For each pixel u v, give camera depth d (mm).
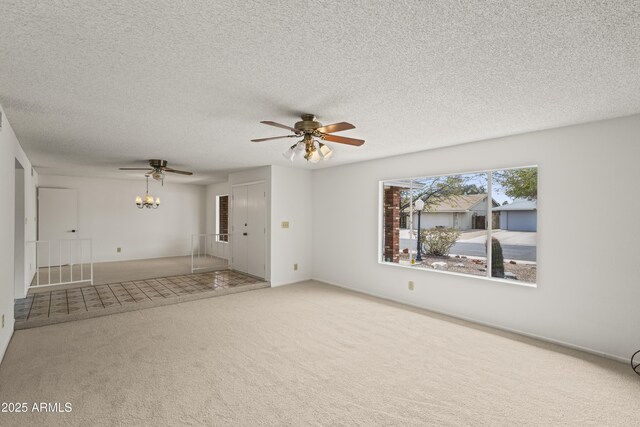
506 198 4215
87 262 8180
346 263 5980
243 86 2449
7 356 3092
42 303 4590
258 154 5145
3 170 2986
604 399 2488
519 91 2521
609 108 2867
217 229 9648
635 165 3023
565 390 2607
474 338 3654
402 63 2086
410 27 1687
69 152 4973
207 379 2725
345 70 2189
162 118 3236
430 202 5129
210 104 2832
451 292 4430
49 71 2207
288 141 4246
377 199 5426
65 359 3049
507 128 3525
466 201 4719
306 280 6660
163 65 2121
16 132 3762
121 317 4277
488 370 2926
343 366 2980
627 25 1639
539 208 3615
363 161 5652
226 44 1859
